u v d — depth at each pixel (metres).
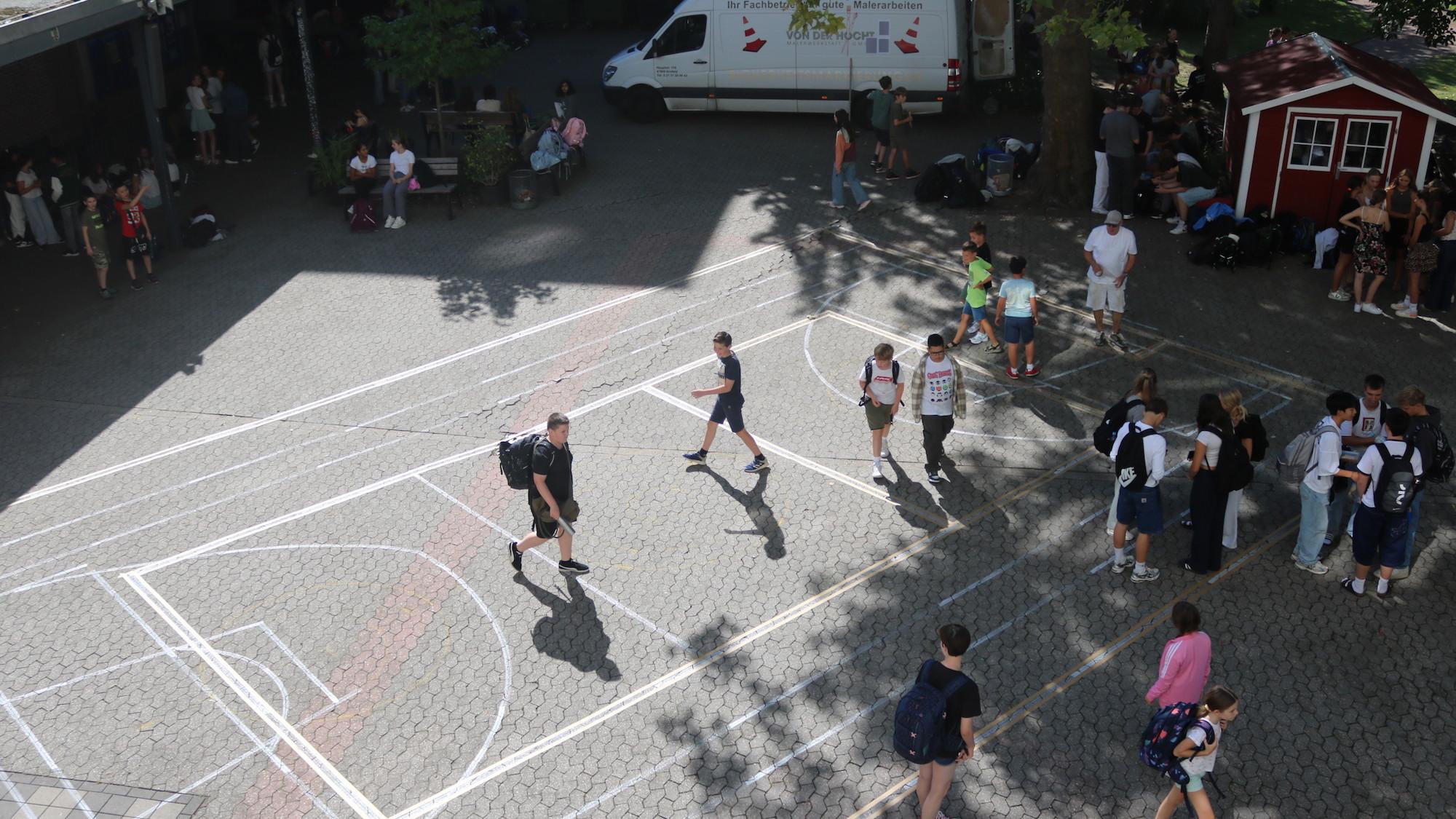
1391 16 26.41
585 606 11.97
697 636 11.52
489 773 10.13
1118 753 10.08
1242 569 12.18
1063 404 15.05
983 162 21.81
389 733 10.57
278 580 12.46
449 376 16.23
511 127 23.06
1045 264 18.86
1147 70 26.73
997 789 9.76
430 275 19.19
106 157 24.41
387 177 21.72
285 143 25.55
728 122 26.11
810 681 10.95
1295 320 16.89
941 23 24.23
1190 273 18.38
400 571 12.54
